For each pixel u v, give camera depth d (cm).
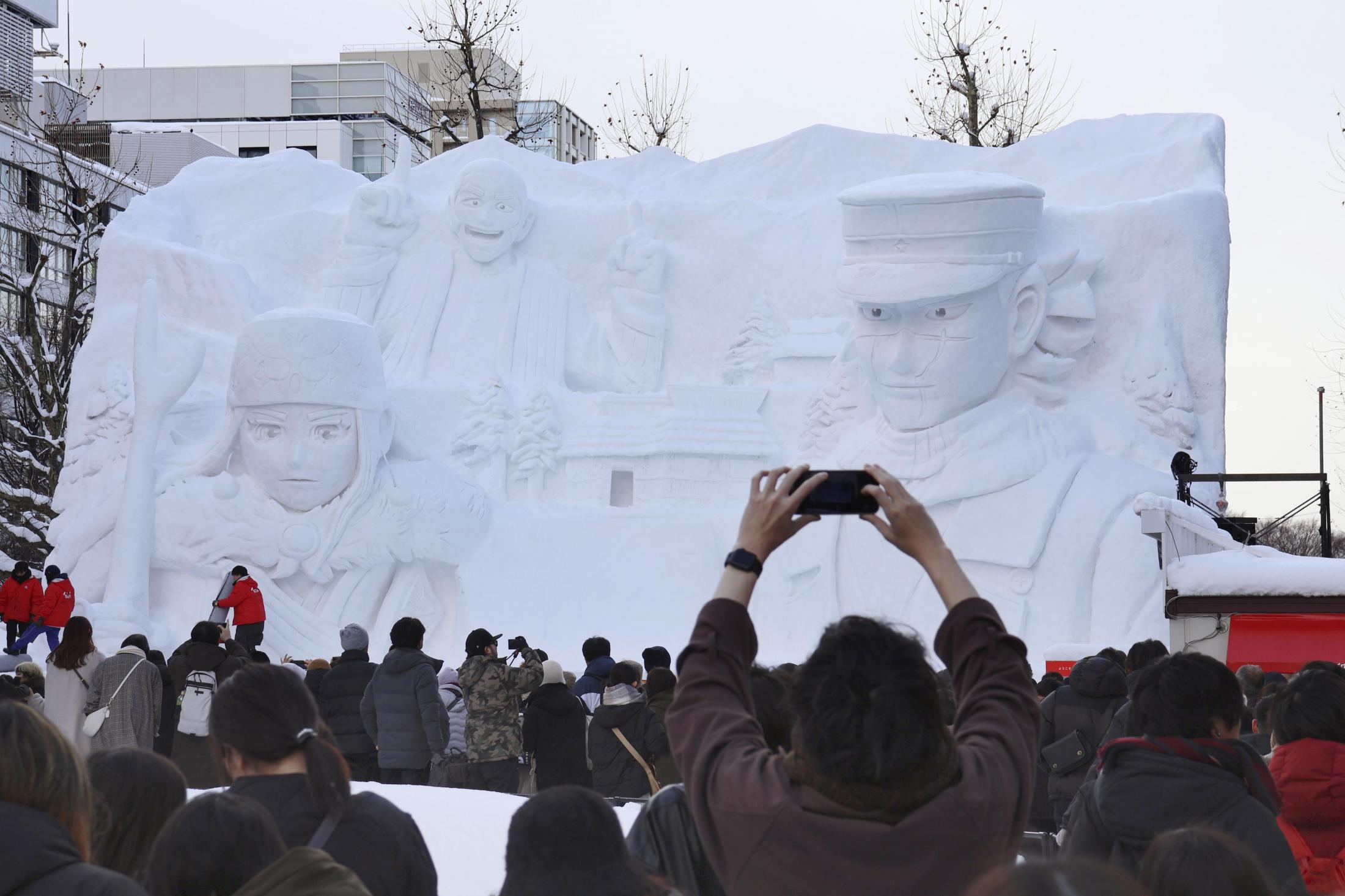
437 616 2267
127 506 2177
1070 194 2438
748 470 2350
